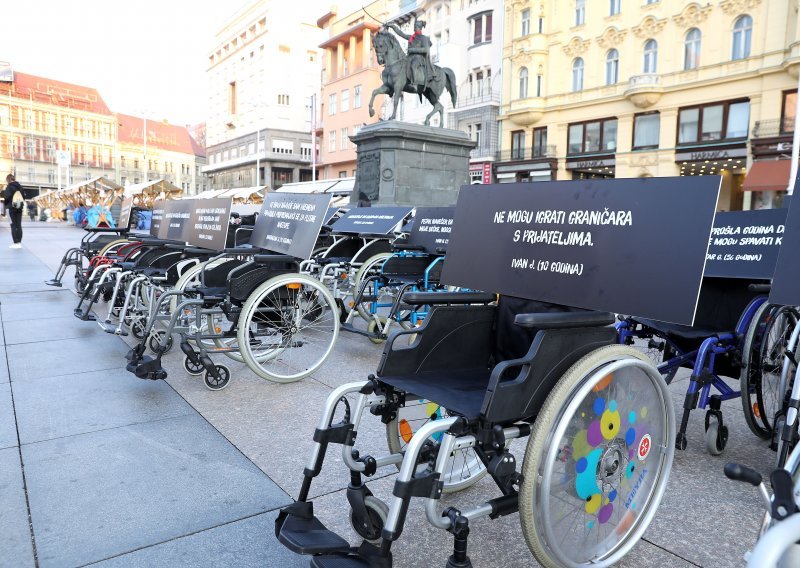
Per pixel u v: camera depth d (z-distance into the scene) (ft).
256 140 242.17
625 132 100.27
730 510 8.61
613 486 6.96
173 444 10.59
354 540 7.55
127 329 19.93
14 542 7.41
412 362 8.01
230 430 11.31
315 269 21.67
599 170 106.32
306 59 245.24
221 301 14.38
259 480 9.21
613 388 6.67
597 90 103.19
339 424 7.29
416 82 46.06
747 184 79.36
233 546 7.40
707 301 13.42
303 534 6.53
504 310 8.62
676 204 6.86
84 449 10.29
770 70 81.51
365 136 43.29
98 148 352.28
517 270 8.45
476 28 124.98
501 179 120.47
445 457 6.00
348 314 19.04
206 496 8.68
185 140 418.92
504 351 8.59
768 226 12.65
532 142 115.65
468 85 126.72
